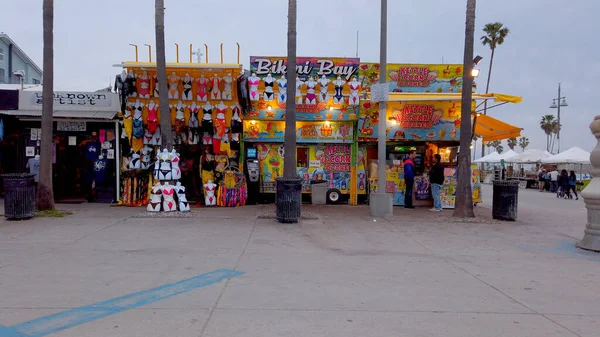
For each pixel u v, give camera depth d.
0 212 11.73
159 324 4.23
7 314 4.44
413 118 15.01
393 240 8.84
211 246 7.89
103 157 14.20
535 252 7.93
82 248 7.59
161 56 11.59
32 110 14.30
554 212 14.54
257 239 8.61
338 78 14.45
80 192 15.35
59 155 15.01
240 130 13.63
